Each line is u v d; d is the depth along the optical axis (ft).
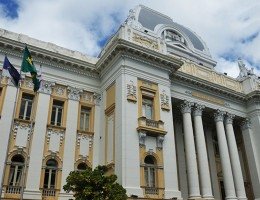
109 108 78.38
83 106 81.92
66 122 76.59
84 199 52.42
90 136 78.89
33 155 68.90
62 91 79.87
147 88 78.69
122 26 82.28
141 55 79.51
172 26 125.90
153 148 72.90
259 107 103.55
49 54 78.48
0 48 73.61
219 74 103.55
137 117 73.77
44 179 68.85
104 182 55.06
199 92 95.40
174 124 96.07
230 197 87.81
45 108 75.00
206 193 83.30
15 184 65.51
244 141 102.78
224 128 99.81
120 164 67.10
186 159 86.79
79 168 74.69
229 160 92.68
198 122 91.09
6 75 73.05
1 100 70.28
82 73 84.48
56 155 72.02
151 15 126.21
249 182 98.94
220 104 99.04
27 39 79.51
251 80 106.32
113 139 73.31
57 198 68.08
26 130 70.69
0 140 66.44
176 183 72.18
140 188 66.44
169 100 81.41
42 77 77.46
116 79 78.18
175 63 84.17
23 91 74.18
